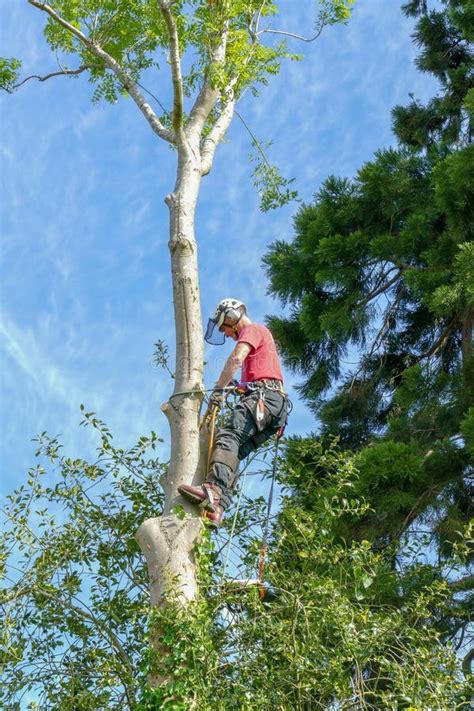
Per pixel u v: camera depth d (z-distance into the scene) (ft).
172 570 19.10
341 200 47.29
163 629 18.39
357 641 19.49
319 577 20.65
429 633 20.53
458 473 37.45
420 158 46.91
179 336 21.16
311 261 45.98
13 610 22.50
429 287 40.86
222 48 26.68
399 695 19.06
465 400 38.86
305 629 19.77
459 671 20.36
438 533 36.52
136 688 21.09
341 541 34.99
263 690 19.19
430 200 45.09
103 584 23.22
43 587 22.62
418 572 25.25
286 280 46.60
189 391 20.51
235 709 18.88
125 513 23.80
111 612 22.61
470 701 20.13
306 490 23.13
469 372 39.60
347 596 21.21
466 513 39.11
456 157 39.17
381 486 35.83
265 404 20.24
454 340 46.83
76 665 22.47
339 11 28.91
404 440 39.70
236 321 21.52
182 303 21.33
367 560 20.79
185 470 20.04
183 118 24.08
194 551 19.43
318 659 19.61
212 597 19.94
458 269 39.50
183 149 23.72
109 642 22.62
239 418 20.10
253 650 19.85
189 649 18.22
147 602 22.40
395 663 19.54
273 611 19.99
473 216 40.57
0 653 21.88
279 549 21.49
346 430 44.80
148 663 18.54
